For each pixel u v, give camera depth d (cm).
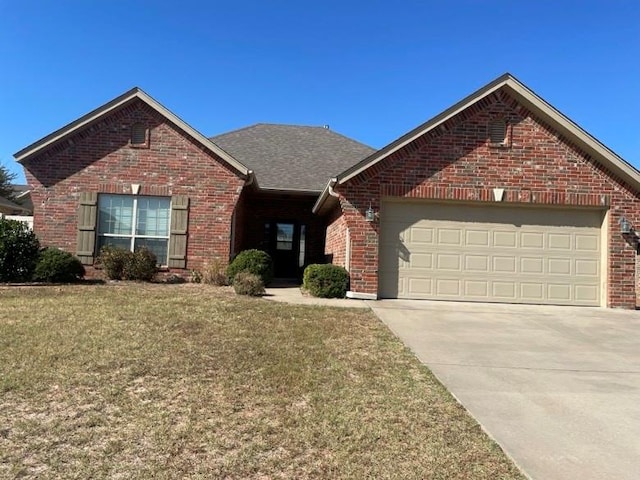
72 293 1063
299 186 1744
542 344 792
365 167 1191
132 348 641
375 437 424
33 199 1402
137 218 1434
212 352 640
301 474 361
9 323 750
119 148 1425
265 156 1958
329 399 504
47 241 1401
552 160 1216
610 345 801
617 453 409
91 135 1423
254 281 1155
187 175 1438
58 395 490
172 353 629
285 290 1332
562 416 488
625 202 1214
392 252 1212
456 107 1208
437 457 393
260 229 1839
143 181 1427
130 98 1415
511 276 1218
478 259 1219
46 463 367
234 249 1543
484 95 1209
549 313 1088
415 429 444
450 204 1223
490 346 763
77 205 1410
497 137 1220
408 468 374
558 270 1222
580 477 368
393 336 786
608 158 1191
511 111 1220
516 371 637
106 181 1417
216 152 1438
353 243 1188
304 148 2072
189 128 1428
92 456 378
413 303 1145
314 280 1180
